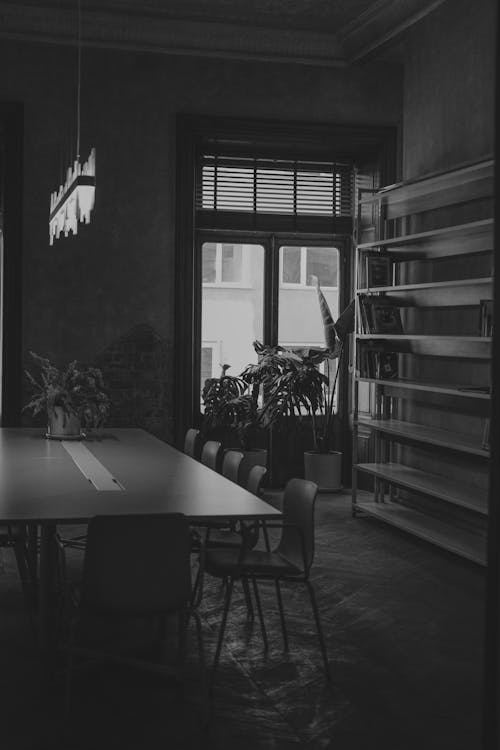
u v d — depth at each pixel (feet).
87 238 27.71
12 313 27.17
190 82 28.17
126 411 28.12
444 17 24.07
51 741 11.27
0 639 15.28
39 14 26.43
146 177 27.99
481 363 22.12
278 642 15.29
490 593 8.61
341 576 19.65
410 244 25.21
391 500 26.76
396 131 29.55
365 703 12.68
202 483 15.49
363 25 26.73
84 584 11.60
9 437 21.40
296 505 14.73
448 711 12.42
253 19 26.94
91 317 27.81
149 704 12.53
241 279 30.83
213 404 28.76
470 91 22.82
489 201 22.20
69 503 13.47
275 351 29.45
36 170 27.22
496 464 8.55
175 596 11.84
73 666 13.48
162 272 28.22
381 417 27.02
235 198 30.50
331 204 31.32
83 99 27.45
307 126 28.94
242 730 11.72
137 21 26.96
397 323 25.52
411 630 16.01
